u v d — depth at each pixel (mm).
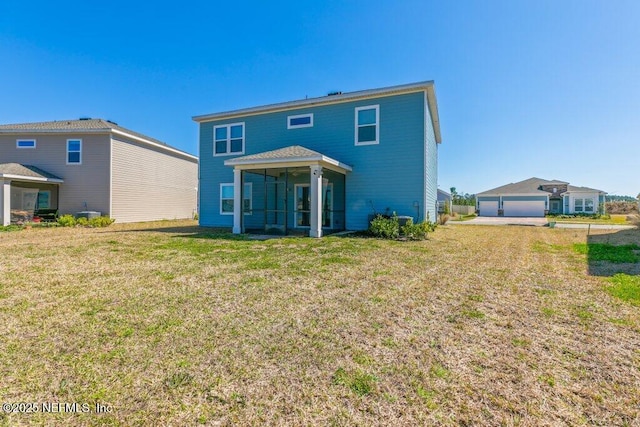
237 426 1556
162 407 1694
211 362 2186
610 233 12312
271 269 5180
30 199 16578
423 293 3936
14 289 3979
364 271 5105
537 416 1657
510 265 5762
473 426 1572
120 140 16328
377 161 11461
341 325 2885
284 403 1745
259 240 8906
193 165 22172
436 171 17297
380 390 1875
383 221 10008
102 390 1840
